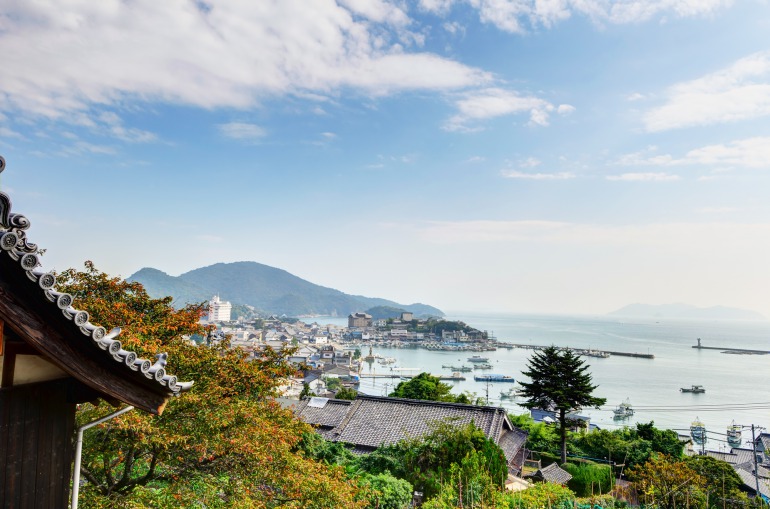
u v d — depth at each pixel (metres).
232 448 11.12
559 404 40.56
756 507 25.20
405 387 55.56
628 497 25.31
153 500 10.04
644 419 100.62
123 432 10.48
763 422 97.25
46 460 4.98
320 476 12.53
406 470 23.23
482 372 179.88
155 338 12.66
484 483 18.23
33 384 4.81
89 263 14.50
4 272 3.95
